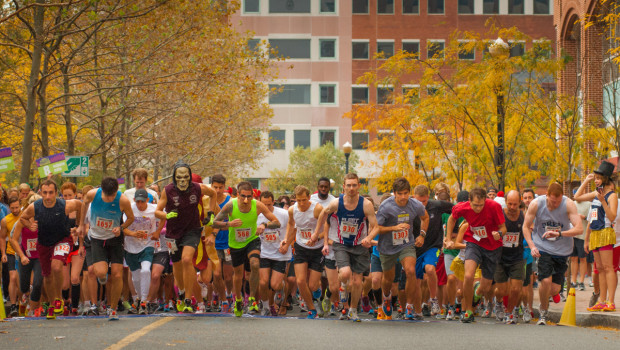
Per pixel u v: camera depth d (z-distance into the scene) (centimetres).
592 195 2014
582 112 3756
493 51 3192
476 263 1828
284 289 2242
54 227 1877
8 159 2997
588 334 1598
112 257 1811
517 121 3497
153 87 4162
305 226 1933
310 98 10931
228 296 2294
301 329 1596
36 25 3353
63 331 1529
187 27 3959
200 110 4744
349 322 1789
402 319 1905
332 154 10350
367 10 10931
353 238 1777
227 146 6925
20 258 1984
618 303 2158
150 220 2064
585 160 3269
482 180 4062
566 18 4941
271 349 1287
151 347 1285
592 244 1991
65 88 4062
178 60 4203
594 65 3956
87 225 1980
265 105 6581
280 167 10931
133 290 2170
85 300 2144
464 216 1833
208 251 1950
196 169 7106
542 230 1839
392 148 4334
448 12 10869
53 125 5859
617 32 3909
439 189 2180
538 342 1431
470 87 3316
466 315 1850
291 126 10912
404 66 3628
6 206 2205
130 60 3862
